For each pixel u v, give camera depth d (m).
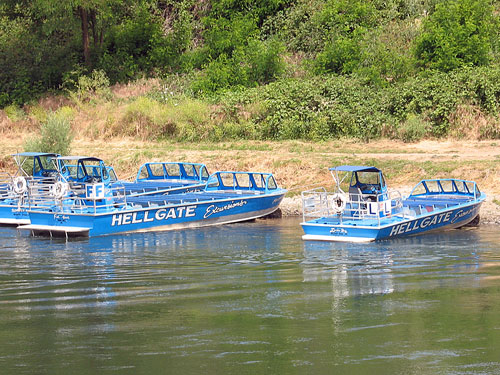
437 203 47.19
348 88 74.06
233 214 51.31
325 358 23.28
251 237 45.16
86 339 25.22
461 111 67.44
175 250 41.03
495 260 36.94
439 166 58.06
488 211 50.53
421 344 24.45
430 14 88.62
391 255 38.53
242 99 75.56
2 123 81.00
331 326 26.39
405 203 47.84
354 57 80.94
